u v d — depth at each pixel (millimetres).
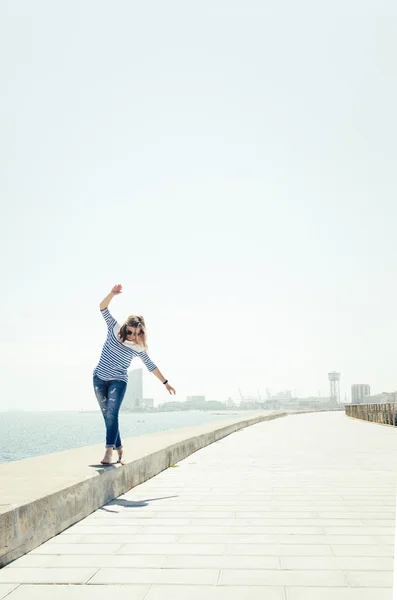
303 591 3055
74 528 4578
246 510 5324
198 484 7023
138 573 3395
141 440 10125
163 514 5133
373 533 4395
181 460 10031
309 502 5750
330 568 3473
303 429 21109
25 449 64875
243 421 21969
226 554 3801
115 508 5410
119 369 6027
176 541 4152
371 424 25406
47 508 4199
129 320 5898
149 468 7590
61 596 3002
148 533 4402
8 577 3322
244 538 4238
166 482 7207
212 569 3465
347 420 31000
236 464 9352
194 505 5582
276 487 6762
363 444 13664
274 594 3010
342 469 8602
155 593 3043
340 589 3084
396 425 21781
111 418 6055
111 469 5836
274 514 5137
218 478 7586
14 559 3672
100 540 4188
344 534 4359
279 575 3342
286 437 16516
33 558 3717
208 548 3957
